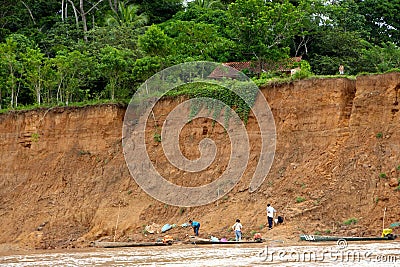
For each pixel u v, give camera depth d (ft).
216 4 326.85
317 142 181.47
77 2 335.67
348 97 183.83
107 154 209.67
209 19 301.43
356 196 166.81
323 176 174.70
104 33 287.28
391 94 178.09
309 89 186.91
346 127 180.34
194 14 312.09
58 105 222.89
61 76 246.88
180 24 281.13
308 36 276.82
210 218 178.91
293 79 191.01
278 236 162.91
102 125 213.46
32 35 305.73
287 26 253.85
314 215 167.02
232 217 176.35
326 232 161.48
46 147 217.77
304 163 179.42
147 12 326.65
